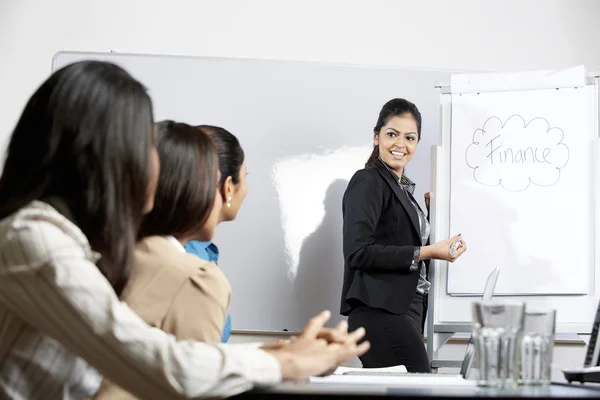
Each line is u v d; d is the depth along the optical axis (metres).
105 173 0.97
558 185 3.28
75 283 0.92
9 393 0.97
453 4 3.87
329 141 3.77
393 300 3.02
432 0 3.86
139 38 3.76
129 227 1.00
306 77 3.78
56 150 0.96
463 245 3.07
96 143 0.97
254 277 3.70
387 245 3.12
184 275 1.36
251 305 3.69
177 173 1.44
